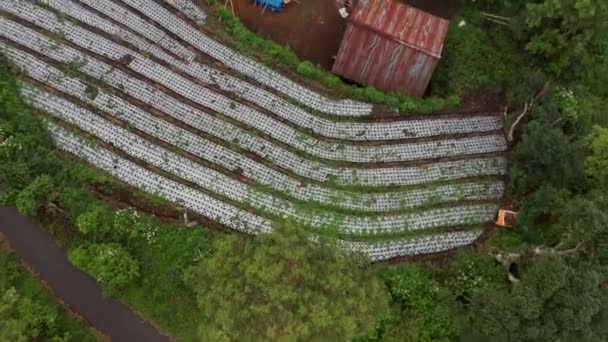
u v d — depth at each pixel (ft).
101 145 83.66
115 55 87.61
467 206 85.30
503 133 90.07
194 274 75.10
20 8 87.97
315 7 98.99
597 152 74.23
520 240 81.97
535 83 85.25
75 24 88.58
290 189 84.79
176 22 90.99
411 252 82.79
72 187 80.79
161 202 81.87
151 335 81.41
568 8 79.51
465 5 98.58
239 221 82.07
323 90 90.27
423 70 90.22
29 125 81.25
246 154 85.76
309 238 75.46
